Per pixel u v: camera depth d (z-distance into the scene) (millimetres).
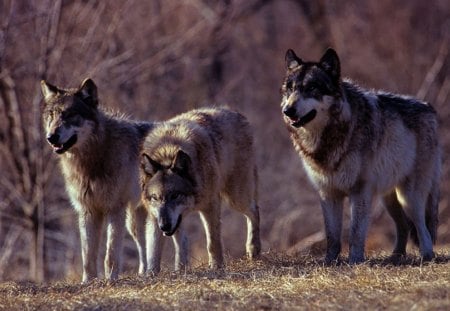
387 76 67625
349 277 24172
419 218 29438
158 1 63062
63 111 28203
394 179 28578
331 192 27984
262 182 56938
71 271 42906
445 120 62969
